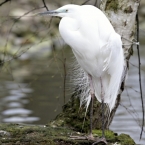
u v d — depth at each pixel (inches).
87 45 353.1
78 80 419.8
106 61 354.3
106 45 349.1
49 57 979.9
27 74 823.1
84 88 408.2
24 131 375.2
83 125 407.2
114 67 357.1
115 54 351.9
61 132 381.7
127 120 582.2
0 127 383.2
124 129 549.0
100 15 357.1
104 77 367.2
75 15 355.3
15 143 349.7
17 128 380.2
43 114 599.8
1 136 366.0
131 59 911.7
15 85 748.0
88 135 366.0
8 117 587.8
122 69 364.2
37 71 845.8
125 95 680.4
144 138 519.5
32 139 356.2
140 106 628.4
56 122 413.1
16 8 1098.1
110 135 387.5
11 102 654.5
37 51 1008.9
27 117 587.2
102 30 351.3
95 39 351.3
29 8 1094.4
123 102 645.9
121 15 406.6
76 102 417.7
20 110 617.6
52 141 353.1
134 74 799.1
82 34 354.6
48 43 1035.9
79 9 356.5
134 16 408.8
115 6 406.3
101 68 359.6
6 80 781.3
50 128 389.7
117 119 586.2
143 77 779.4
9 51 944.3
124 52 410.6
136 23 432.5
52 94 690.2
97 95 378.0
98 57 355.9
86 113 410.3
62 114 421.4
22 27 1070.4
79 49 356.5
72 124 411.2
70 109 418.0
